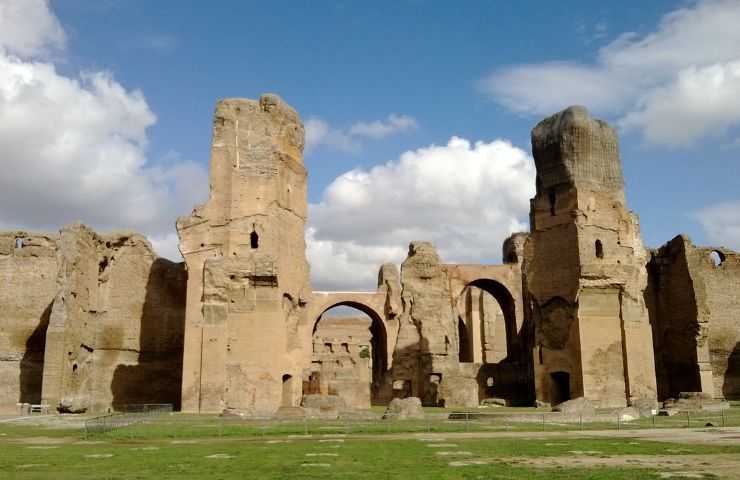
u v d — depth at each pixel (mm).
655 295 58688
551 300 46688
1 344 46625
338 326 88750
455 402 53031
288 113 47281
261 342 41406
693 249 56656
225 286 41375
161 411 41156
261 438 23281
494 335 72812
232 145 44812
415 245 61875
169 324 50188
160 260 51156
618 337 45375
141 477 13742
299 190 47844
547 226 47656
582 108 48031
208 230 43500
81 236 44438
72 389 43125
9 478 13641
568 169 47000
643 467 14891
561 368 45469
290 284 45438
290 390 43594
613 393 44438
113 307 48938
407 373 58781
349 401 48688
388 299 64375
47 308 47781
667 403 42719
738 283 61031
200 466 15508
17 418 35531
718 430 25609
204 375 40094
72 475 14094
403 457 17094
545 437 23109
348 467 15195
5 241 48500
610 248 46562
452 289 64062
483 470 14594
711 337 59062
